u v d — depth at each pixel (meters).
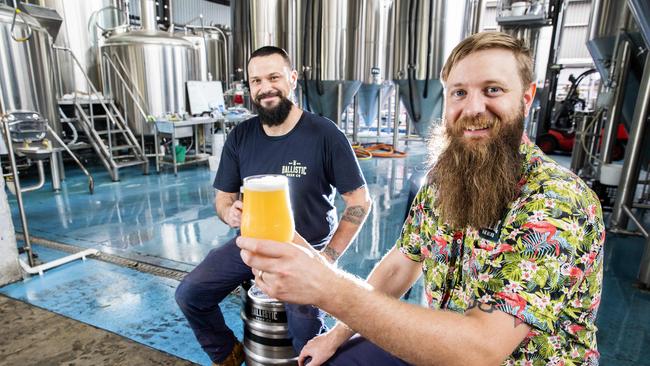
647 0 2.20
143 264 2.68
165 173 5.71
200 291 1.43
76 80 6.39
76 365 1.66
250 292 1.42
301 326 1.29
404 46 6.45
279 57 1.55
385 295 0.68
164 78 6.16
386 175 5.67
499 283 0.70
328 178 1.63
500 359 0.66
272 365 1.40
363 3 6.69
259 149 1.65
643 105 3.02
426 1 6.00
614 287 2.42
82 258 2.77
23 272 2.47
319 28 6.65
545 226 0.68
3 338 1.83
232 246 1.50
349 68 6.91
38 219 3.64
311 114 1.65
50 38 4.92
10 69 4.36
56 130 5.02
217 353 1.56
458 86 0.78
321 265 0.64
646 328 2.00
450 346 0.64
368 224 3.63
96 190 4.70
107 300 2.22
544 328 0.65
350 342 1.12
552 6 6.10
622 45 3.60
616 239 3.22
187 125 5.72
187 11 13.14
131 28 7.11
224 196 1.79
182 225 3.49
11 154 2.39
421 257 1.09
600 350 1.82
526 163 0.80
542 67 7.53
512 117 0.75
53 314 2.03
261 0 6.87
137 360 1.71
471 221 0.81
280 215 0.70
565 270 0.68
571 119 7.47
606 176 3.70
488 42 0.74
